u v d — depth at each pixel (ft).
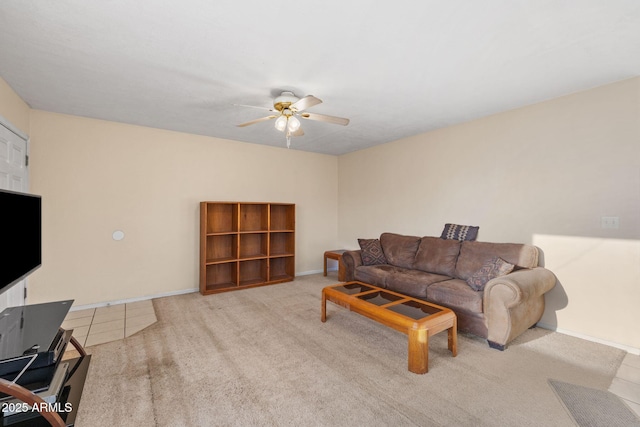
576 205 9.65
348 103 10.56
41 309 6.35
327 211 19.74
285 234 17.87
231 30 6.35
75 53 7.28
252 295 14.03
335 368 7.55
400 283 11.55
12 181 9.54
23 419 4.91
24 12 5.72
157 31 6.39
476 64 7.79
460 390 6.64
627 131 8.64
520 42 6.78
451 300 9.71
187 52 7.24
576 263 9.62
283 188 17.85
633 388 6.72
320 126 13.35
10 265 5.48
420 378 7.11
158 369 7.46
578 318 9.54
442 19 5.96
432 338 9.43
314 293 14.37
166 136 14.03
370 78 8.59
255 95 9.87
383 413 5.88
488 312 8.75
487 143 11.99
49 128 11.39
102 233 12.51
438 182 13.85
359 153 18.34
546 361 7.94
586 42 6.77
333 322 10.67
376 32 6.40
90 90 9.47
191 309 12.05
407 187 15.34
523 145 10.91
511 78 8.62
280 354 8.27
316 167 19.24
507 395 6.46
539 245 10.49
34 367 4.83
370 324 10.49
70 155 11.82
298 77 8.55
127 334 9.59
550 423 5.61
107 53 7.29
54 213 11.50
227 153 15.81
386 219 16.55
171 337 9.37
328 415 5.82
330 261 19.89
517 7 5.59
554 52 7.21
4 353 4.51
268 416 5.78
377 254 14.46
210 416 5.76
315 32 6.42
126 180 13.03
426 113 11.64
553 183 10.16
